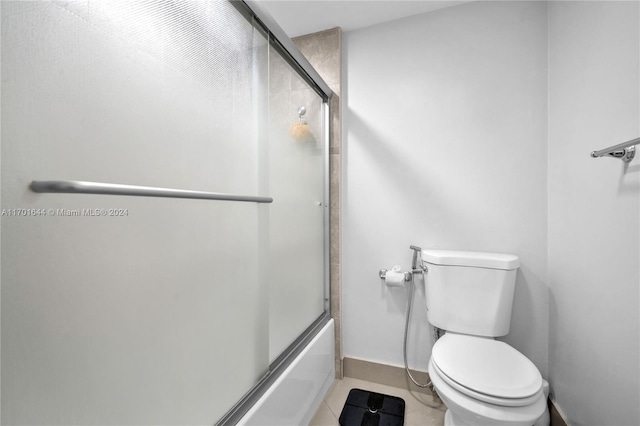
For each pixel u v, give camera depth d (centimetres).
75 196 50
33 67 44
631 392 90
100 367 54
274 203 120
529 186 151
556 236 140
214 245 83
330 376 174
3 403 42
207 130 80
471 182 161
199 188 77
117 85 57
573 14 124
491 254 152
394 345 177
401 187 174
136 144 60
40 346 45
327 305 182
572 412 125
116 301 57
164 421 67
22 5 43
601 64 105
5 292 42
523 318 153
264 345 108
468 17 160
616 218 98
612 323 100
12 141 42
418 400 163
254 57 101
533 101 150
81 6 51
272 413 107
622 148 85
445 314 148
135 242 60
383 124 177
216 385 84
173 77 69
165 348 67
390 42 175
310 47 186
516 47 152
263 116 106
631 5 89
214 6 82
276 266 122
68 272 49
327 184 181
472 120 160
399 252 175
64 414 48
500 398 98
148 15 63
